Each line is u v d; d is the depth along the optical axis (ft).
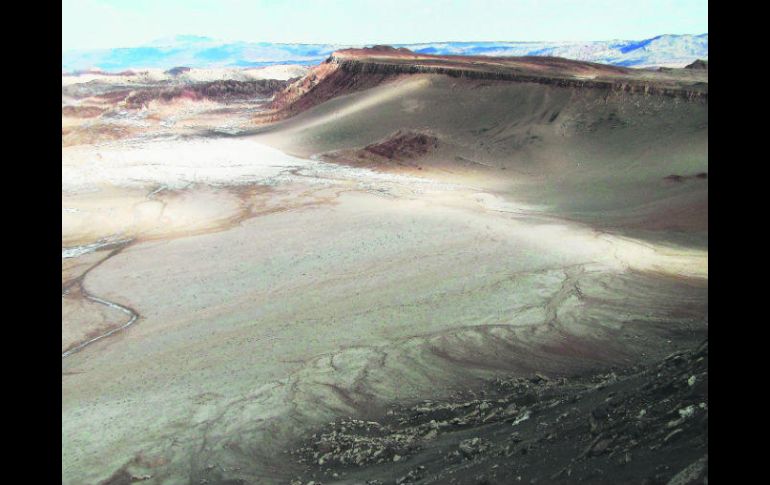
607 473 21.16
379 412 48.60
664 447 20.86
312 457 40.88
